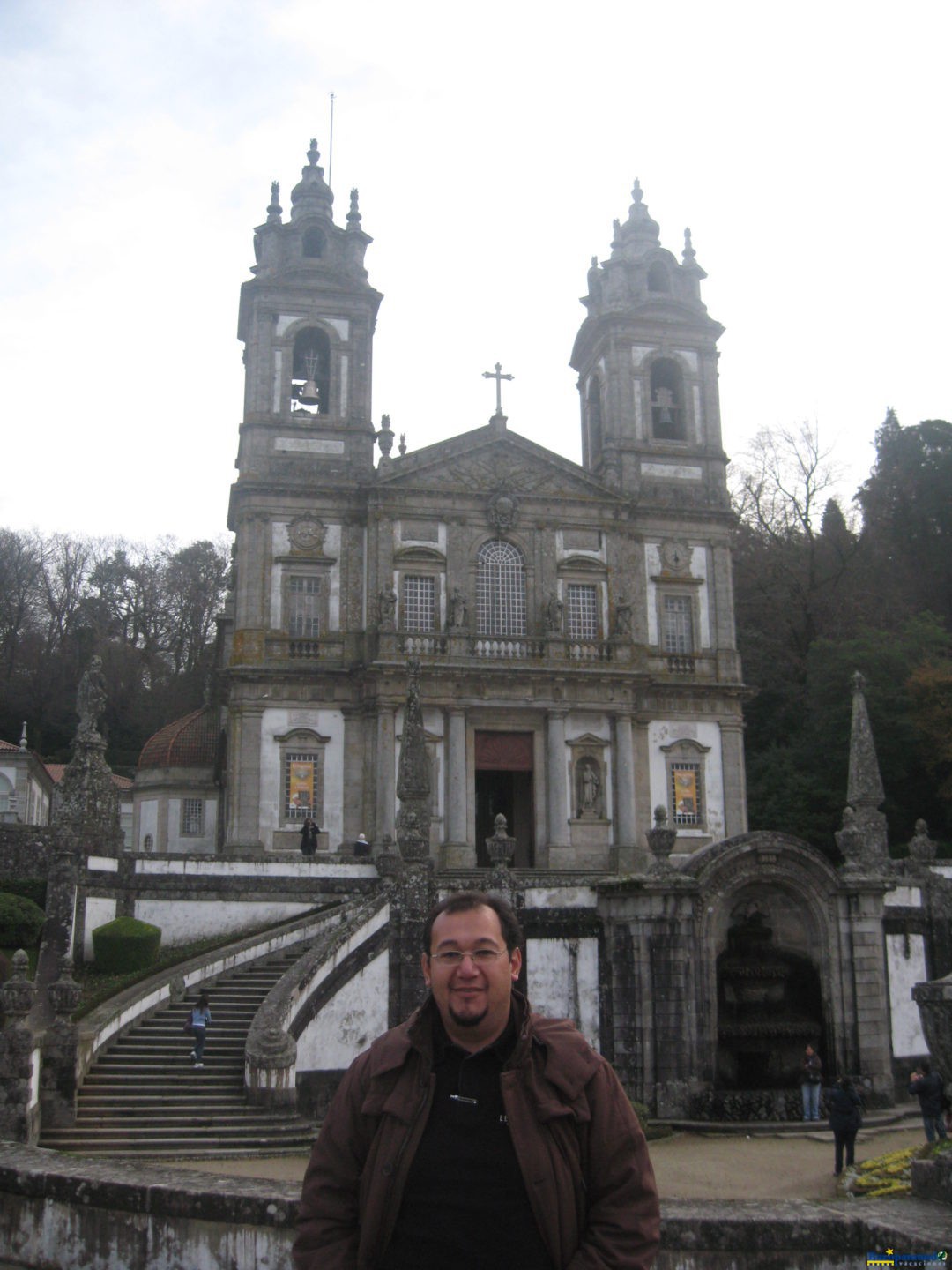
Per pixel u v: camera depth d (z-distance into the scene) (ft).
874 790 105.19
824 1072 83.61
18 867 111.96
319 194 164.14
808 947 85.71
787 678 196.13
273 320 157.07
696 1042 79.56
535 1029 16.05
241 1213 26.07
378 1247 15.16
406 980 81.15
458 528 151.94
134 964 94.07
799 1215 24.17
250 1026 76.89
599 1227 15.25
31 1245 28.25
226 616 184.24
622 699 148.46
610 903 83.15
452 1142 15.31
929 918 95.66
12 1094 60.90
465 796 142.51
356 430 155.53
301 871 106.11
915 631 170.09
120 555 303.48
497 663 144.77
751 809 168.96
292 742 144.05
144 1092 72.79
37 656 270.05
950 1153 25.88
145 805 193.67
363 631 148.77
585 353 177.47
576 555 155.12
